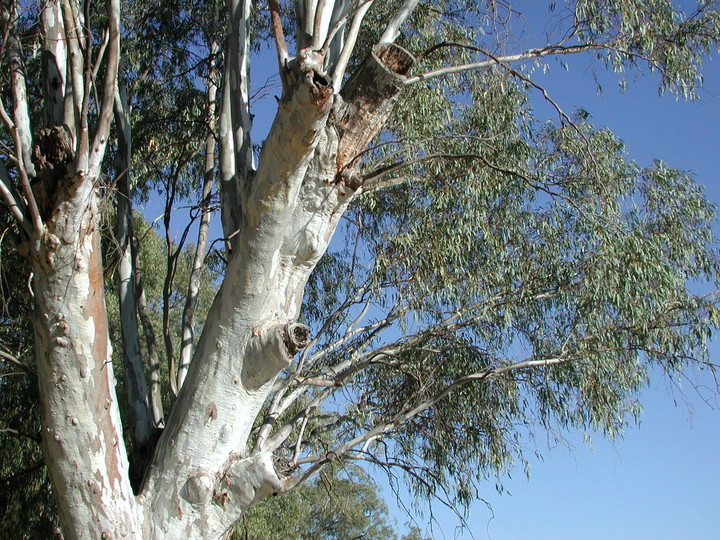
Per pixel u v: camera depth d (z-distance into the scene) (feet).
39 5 20.38
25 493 31.96
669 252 32.45
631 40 28.71
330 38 17.35
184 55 33.09
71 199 15.25
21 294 30.07
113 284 34.06
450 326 30.35
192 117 32.53
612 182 31.37
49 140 15.75
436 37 31.32
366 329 30.22
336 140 17.61
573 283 30.53
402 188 30.73
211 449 16.92
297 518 47.01
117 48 15.89
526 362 27.84
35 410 31.73
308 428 30.63
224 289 17.12
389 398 30.07
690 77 30.07
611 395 30.89
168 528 16.52
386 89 18.16
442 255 29.63
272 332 16.74
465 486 29.63
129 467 19.51
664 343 30.37
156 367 22.84
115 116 25.90
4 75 22.47
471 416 30.45
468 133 31.40
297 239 17.44
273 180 16.30
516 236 31.58
